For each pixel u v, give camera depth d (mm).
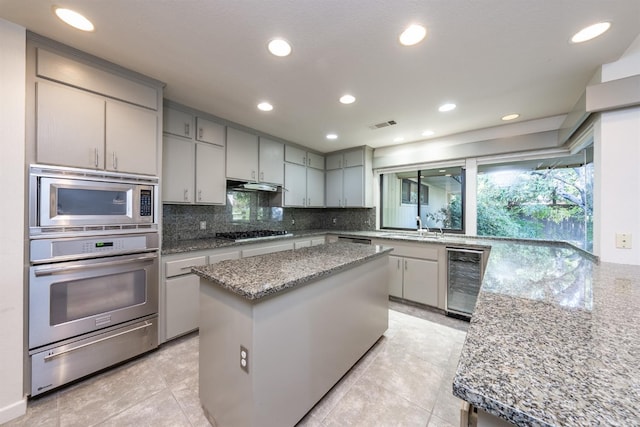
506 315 897
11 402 1434
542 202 2980
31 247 1533
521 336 739
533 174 3047
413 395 1636
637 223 1719
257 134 3432
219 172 2977
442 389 1693
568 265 1734
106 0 1282
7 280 1436
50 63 1608
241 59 1801
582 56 1709
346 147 4262
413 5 1299
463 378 550
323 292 1551
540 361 610
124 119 1925
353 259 1788
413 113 2736
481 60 1772
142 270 2021
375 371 1879
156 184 2098
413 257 3234
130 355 1942
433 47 1640
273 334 1226
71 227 1680
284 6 1317
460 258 2930
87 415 1453
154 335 2084
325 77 2029
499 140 3090
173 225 2896
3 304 1425
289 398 1320
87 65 1752
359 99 2422
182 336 2396
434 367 1929
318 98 2408
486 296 1107
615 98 1712
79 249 1709
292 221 4492
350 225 4660
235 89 2250
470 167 3398
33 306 1535
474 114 2736
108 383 1727
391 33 1514
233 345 1240
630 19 1368
